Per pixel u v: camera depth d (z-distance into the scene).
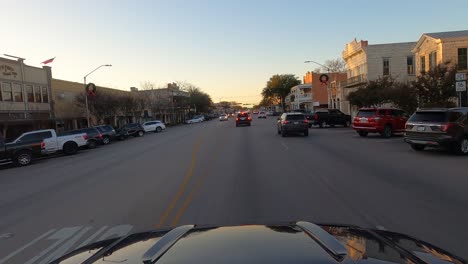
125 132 44.44
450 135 16.30
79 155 27.17
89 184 12.77
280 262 2.05
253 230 2.68
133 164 17.36
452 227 6.57
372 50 48.16
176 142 29.62
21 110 38.62
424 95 27.33
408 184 10.33
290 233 2.58
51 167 20.62
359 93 39.03
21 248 6.49
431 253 2.52
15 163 24.78
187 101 112.62
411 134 17.59
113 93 56.78
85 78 42.03
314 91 89.69
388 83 37.38
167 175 13.30
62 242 6.69
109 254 2.49
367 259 2.17
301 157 16.62
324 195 9.25
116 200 9.75
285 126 29.08
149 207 8.74
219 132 38.66
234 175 12.48
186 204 8.80
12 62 37.94
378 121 26.48
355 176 11.74
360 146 20.84
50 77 44.09
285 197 9.12
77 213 8.69
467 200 8.39
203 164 15.52
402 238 2.87
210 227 2.86
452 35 35.12
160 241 2.57
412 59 47.56
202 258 2.15
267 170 13.27
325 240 2.41
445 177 11.18
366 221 7.05
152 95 87.62
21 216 8.86
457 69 26.86
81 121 50.34
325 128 40.00
